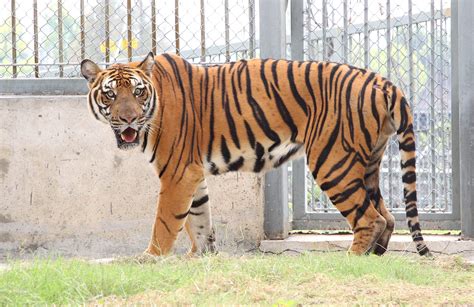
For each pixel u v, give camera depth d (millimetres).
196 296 9023
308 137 13148
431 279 10602
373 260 11039
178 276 9844
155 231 13078
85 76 13086
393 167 15766
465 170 14922
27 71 16266
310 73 13195
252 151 13398
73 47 16344
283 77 13266
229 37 15805
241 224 15320
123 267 10555
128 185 15438
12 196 15453
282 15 15555
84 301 8742
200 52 15891
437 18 15383
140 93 12742
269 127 13266
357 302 8852
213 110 13359
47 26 16047
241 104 13305
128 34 15938
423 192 15586
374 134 12898
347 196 12930
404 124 12805
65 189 15453
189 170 13164
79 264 10469
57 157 15453
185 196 13117
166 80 13211
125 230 15438
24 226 15453
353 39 15703
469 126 14898
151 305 8703
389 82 12984
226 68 13508
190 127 13203
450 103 15383
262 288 9258
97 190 15453
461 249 14633
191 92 13336
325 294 9242
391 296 9211
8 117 15453
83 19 15969
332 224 15914
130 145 12781
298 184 15969
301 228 16016
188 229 13875
